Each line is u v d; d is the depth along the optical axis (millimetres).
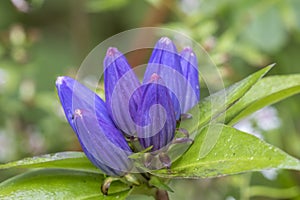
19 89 687
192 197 602
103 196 407
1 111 674
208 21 638
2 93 668
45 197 408
